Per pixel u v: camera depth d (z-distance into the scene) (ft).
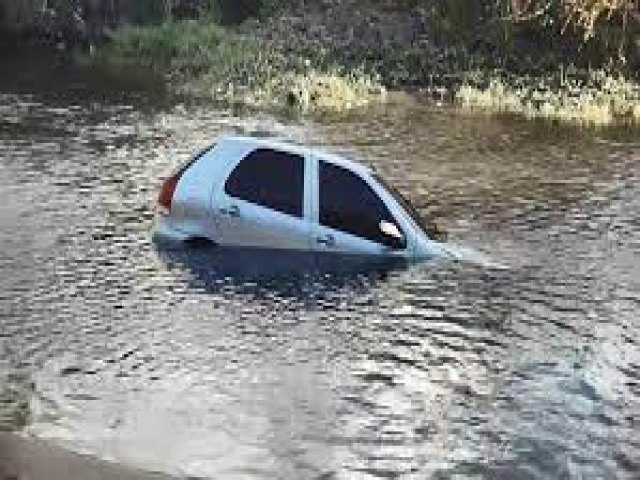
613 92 102.06
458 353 34.91
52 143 69.72
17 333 34.76
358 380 32.40
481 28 116.16
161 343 34.40
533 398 31.81
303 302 38.60
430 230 46.80
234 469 26.84
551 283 42.45
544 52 113.29
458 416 30.40
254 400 30.71
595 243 49.55
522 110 96.07
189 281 40.16
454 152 75.20
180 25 122.52
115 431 28.48
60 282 39.73
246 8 128.98
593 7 108.27
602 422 30.40
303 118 86.12
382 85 104.63
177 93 95.45
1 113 81.51
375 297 39.47
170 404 30.25
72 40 120.98
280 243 43.06
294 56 110.52
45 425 28.60
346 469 27.12
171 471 26.50
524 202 59.26
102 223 48.21
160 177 59.47
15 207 50.98
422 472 27.17
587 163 73.26
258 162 43.93
